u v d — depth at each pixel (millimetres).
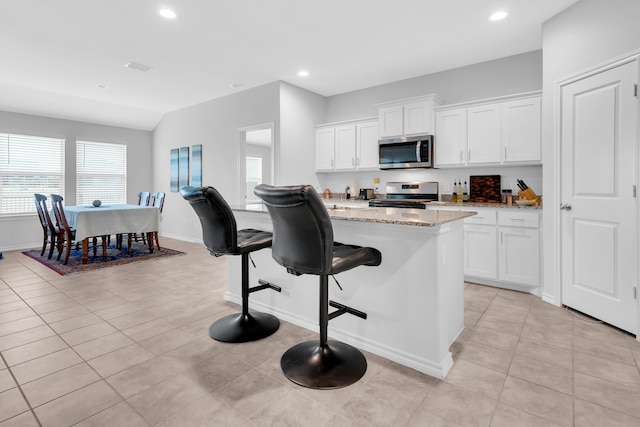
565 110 2770
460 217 1980
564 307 2807
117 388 1678
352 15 2992
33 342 2170
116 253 5027
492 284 3434
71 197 6113
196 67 4215
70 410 1510
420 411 1508
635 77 2217
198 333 2311
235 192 5379
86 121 6258
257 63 4086
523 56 3791
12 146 5496
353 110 5176
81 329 2371
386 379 1758
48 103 5520
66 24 3139
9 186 5477
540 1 2701
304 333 2301
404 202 4117
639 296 2205
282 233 1671
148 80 4711
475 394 1627
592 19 2543
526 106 3410
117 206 5266
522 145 3441
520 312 2707
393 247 1922
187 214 6262
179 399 1594
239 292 2895
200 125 5926
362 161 4699
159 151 6941
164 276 3799
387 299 1960
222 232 2070
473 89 4113
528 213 3152
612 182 2387
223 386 1697
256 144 9305
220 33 3326
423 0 2754
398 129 4250
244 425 1423
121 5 2820
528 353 2027
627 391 1637
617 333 2299
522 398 1593
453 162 3875
